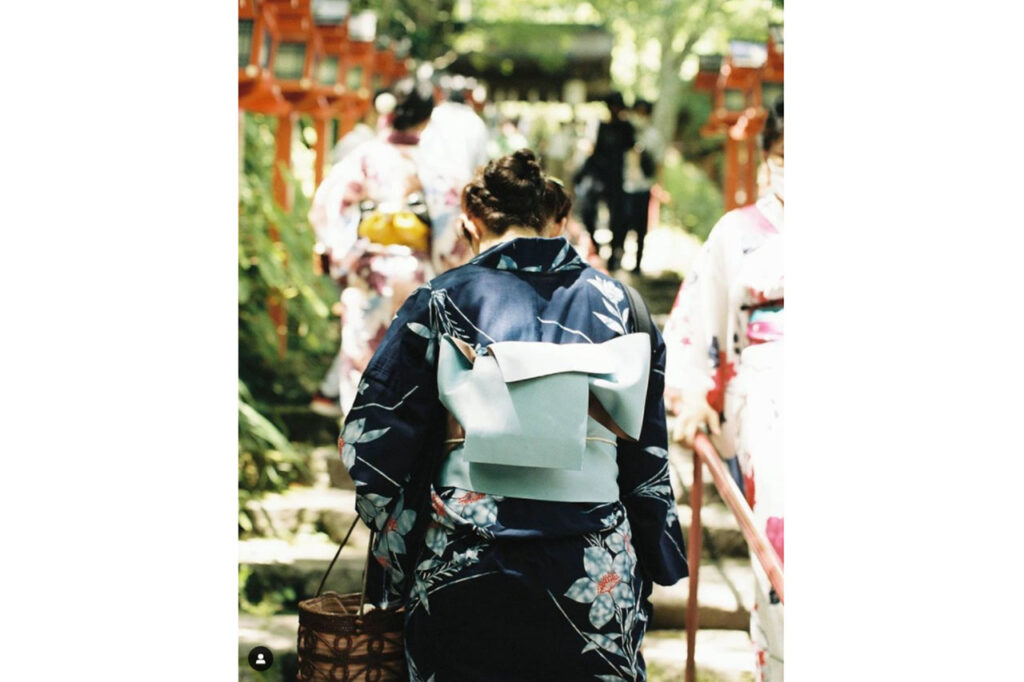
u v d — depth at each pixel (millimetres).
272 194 6109
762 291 3418
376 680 2596
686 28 9891
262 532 4344
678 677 3678
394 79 8602
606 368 2375
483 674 2342
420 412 2438
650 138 8930
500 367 2330
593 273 2535
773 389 3387
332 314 6164
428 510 2467
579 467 2314
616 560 2379
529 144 11266
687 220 10812
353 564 4070
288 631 3811
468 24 11266
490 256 2484
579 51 11477
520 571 2312
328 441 5133
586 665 2332
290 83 5793
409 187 4551
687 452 5062
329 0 6297
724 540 4398
